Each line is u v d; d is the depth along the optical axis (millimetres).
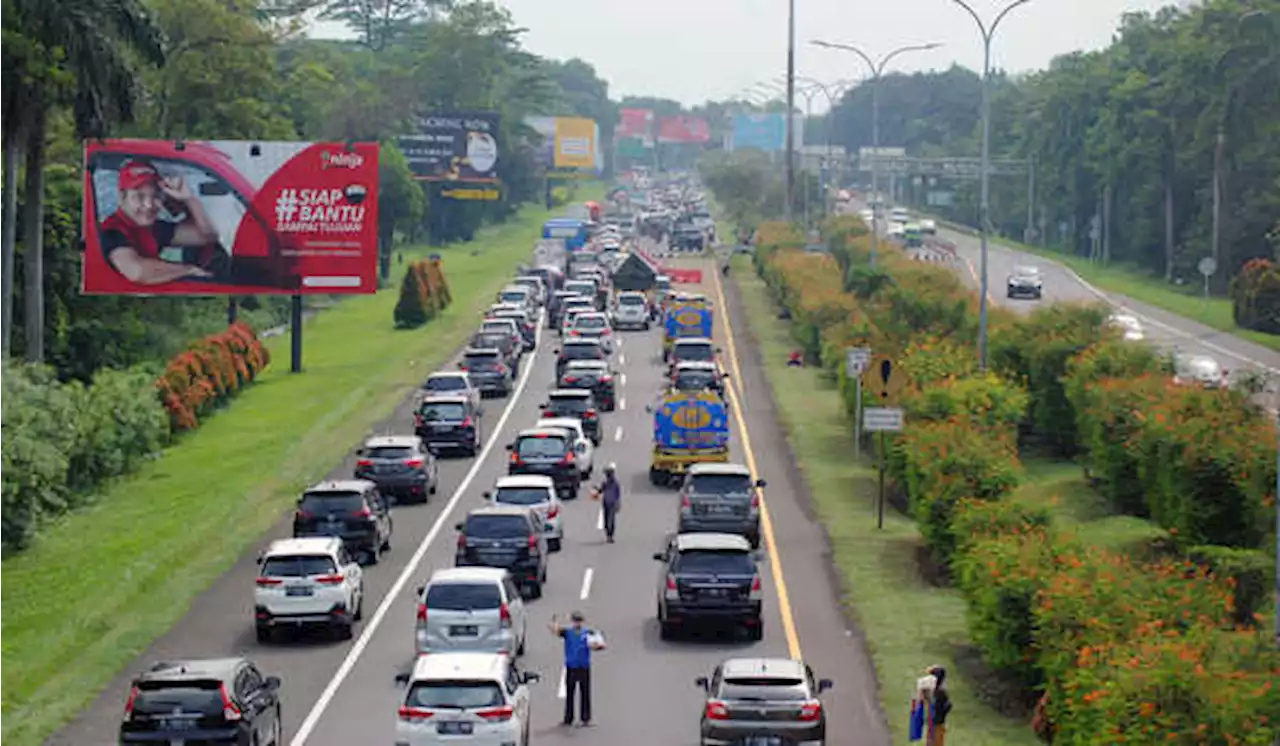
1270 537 87938
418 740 59500
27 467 107188
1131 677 52031
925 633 84688
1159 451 93375
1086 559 70812
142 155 173750
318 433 152750
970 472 98938
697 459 130125
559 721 69562
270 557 82438
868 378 122188
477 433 147125
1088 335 140000
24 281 170250
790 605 91688
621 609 91250
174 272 174625
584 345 183375
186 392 157500
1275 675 51094
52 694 73938
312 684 75125
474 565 92562
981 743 65125
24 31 143875
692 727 68625
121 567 100250
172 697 57344
